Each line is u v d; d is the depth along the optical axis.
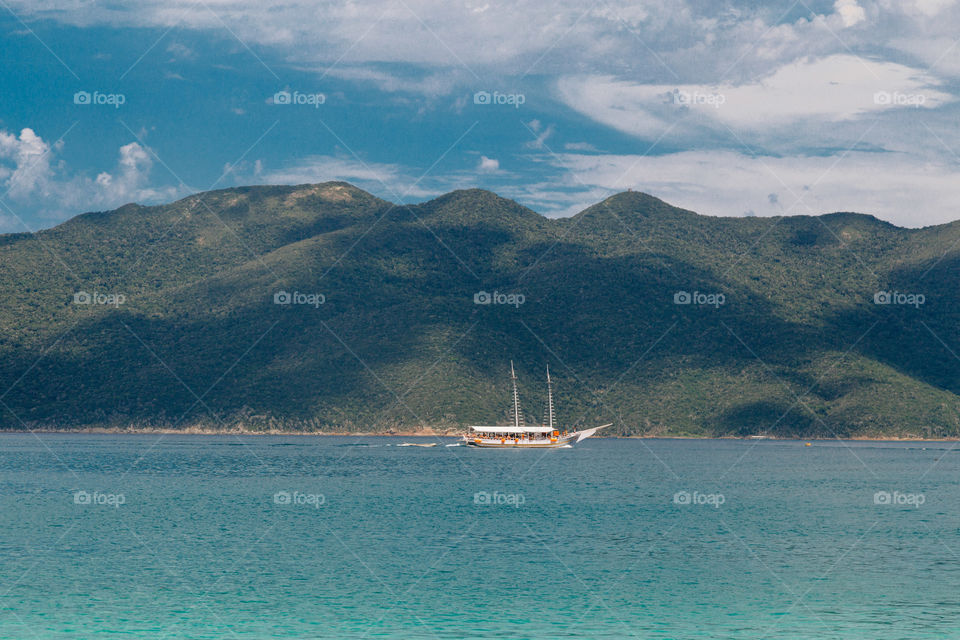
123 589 48.81
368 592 48.47
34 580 50.88
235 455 173.88
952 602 46.75
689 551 61.09
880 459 173.50
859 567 55.56
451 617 43.72
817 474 133.25
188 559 57.31
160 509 84.19
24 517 77.69
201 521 75.25
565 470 139.12
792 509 86.19
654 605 46.03
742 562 57.16
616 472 135.25
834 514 82.12
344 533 68.56
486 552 60.41
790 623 42.97
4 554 58.94
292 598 47.06
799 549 62.06
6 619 43.00
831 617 43.97
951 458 177.88
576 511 83.56
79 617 43.31
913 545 63.88
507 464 152.75
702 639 40.59
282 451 189.38
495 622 42.97
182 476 123.88
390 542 64.31
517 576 52.66
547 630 41.75
